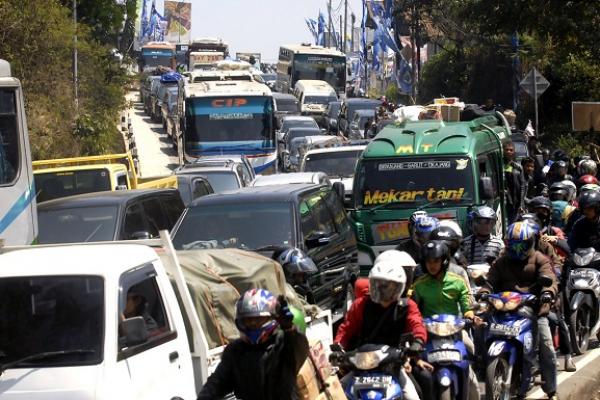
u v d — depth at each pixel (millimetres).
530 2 33156
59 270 7105
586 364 11477
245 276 8844
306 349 6324
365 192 16594
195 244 12617
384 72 74625
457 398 8320
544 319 9609
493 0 33781
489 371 8984
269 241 12539
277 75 75625
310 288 12016
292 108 59219
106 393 6629
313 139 35906
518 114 46719
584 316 11961
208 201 13305
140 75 58125
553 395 9695
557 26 32531
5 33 31438
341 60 65562
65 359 6762
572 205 15719
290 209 12883
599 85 41938
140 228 14305
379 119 42188
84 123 35188
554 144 39875
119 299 7012
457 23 54750
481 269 10273
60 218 14055
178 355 7508
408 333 7562
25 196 13203
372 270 7625
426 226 10148
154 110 63594
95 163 21359
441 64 57938
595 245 12141
